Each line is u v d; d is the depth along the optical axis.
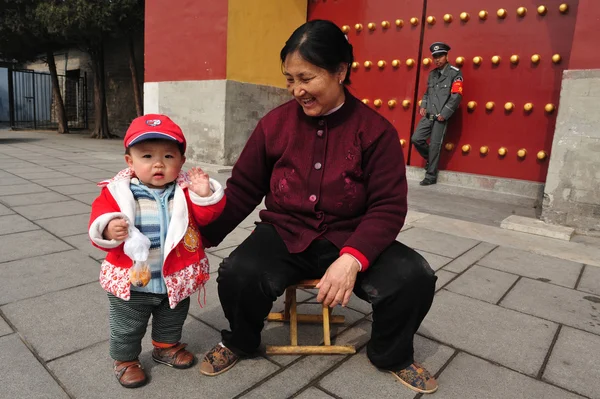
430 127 6.25
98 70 13.39
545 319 2.45
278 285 1.74
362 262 1.65
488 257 3.49
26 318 2.20
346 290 1.60
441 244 3.79
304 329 2.25
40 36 12.00
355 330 2.26
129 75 14.79
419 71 6.75
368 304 2.58
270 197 1.96
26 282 2.62
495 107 6.09
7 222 3.83
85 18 10.26
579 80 4.03
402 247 1.78
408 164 7.02
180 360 1.87
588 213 4.11
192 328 2.21
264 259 1.77
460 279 3.02
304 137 1.84
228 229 1.95
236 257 1.77
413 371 1.80
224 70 7.10
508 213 4.98
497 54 6.02
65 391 1.67
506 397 1.76
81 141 12.11
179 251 1.71
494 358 2.04
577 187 4.14
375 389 1.77
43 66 18.64
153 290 1.66
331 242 1.80
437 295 2.74
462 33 6.28
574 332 2.31
